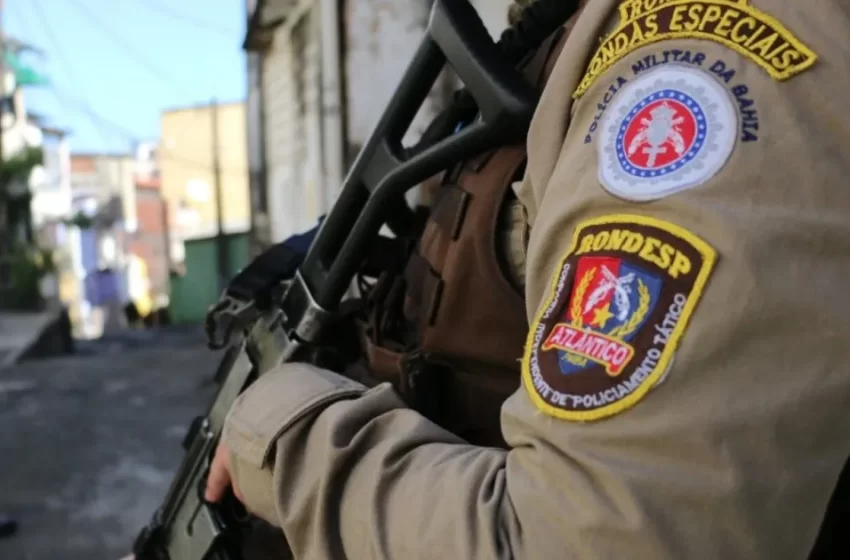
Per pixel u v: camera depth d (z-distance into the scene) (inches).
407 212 28.7
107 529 90.7
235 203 768.9
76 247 778.8
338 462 19.4
